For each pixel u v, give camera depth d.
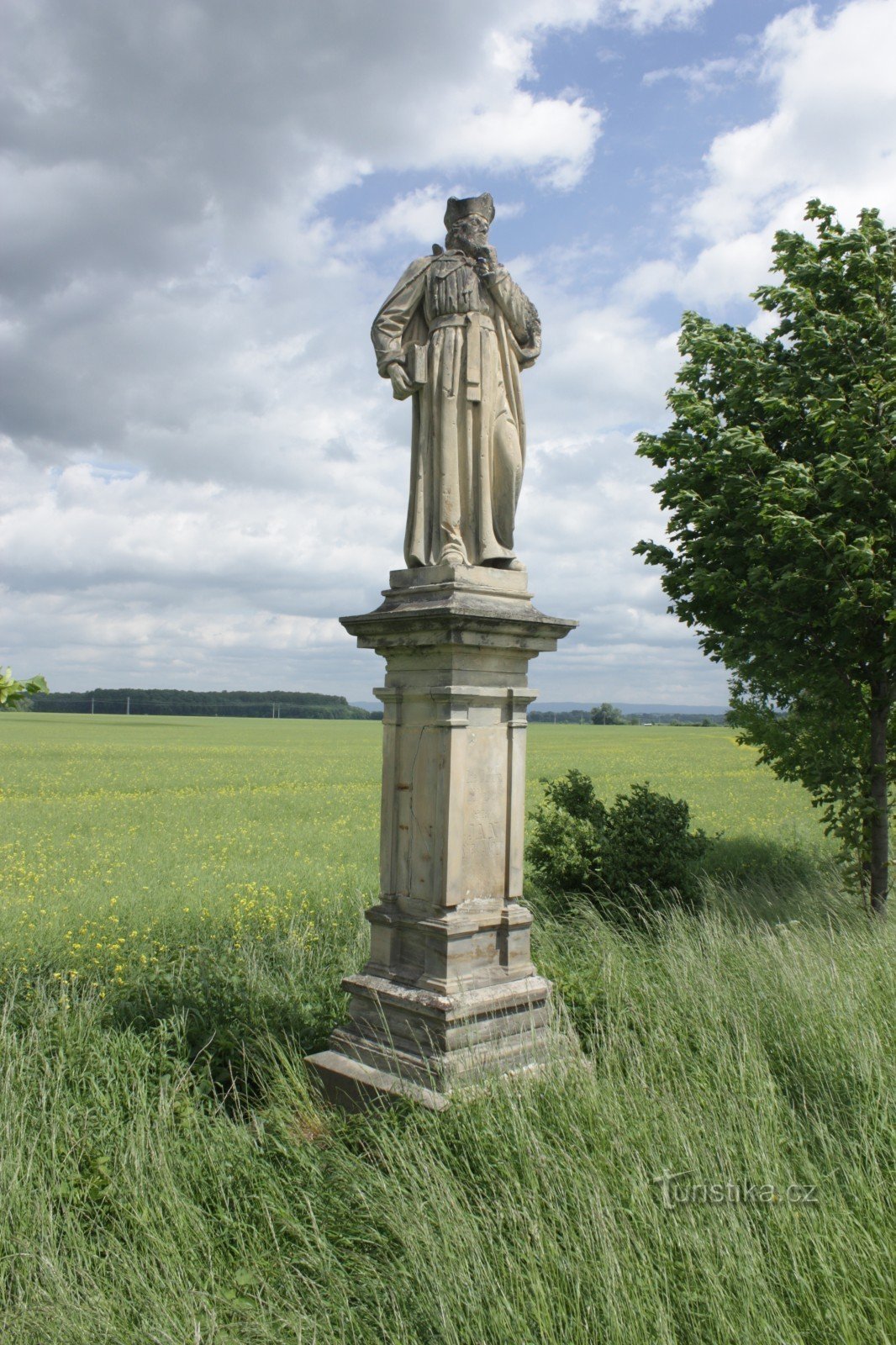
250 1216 4.57
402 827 6.20
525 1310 3.52
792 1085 5.38
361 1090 5.70
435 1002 5.64
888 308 10.00
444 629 5.76
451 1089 5.34
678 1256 3.78
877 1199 4.09
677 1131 4.46
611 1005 6.86
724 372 10.80
